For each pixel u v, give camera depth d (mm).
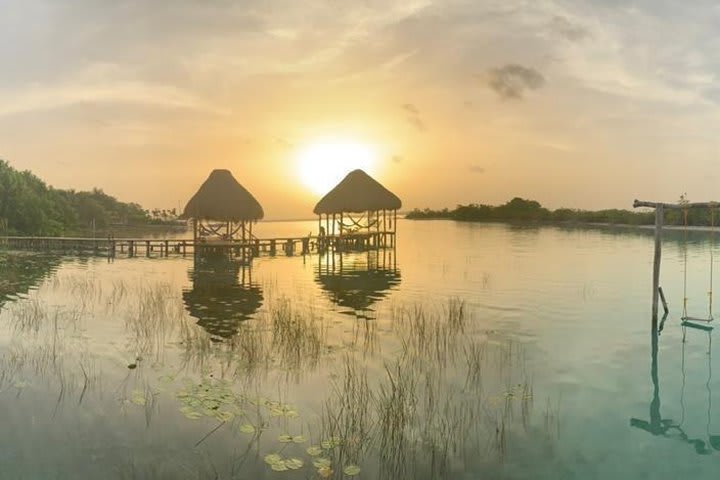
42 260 29641
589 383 8234
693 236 45594
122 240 35188
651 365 9172
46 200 54875
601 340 10828
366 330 11695
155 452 5816
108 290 17594
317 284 19562
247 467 5496
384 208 38312
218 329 11719
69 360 9148
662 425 6680
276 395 7574
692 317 12766
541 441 6199
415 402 7348
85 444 5988
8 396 7402
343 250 35938
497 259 28125
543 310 14062
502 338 10969
